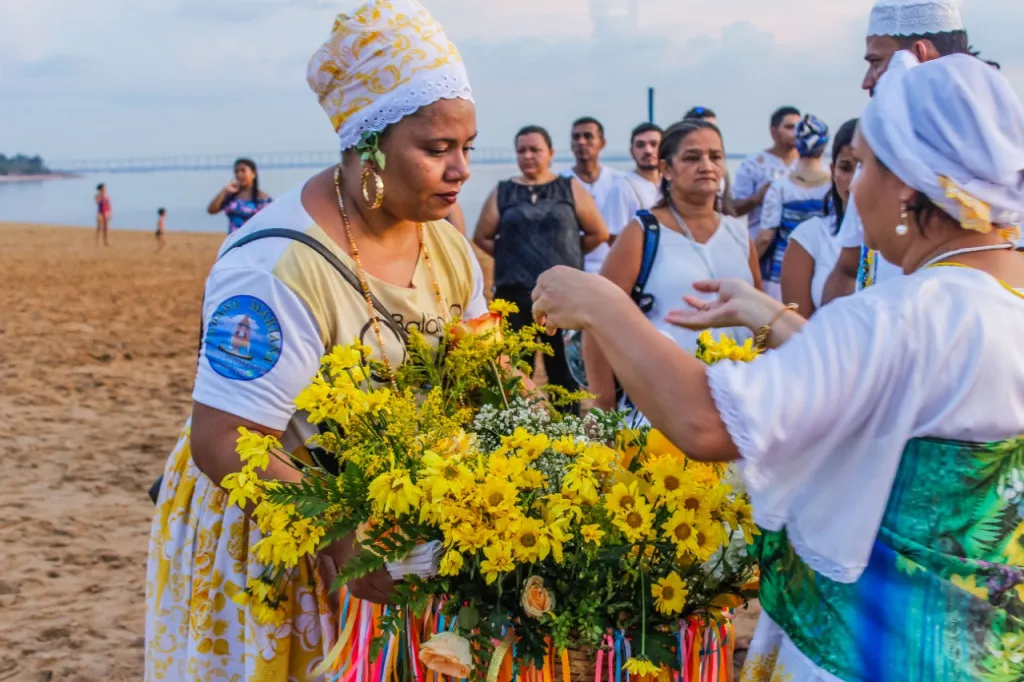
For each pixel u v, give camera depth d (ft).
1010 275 5.82
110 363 33.60
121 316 44.86
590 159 26.76
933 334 5.49
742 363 5.71
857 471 5.72
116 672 12.97
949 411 5.52
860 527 5.71
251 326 7.76
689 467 7.12
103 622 14.39
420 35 7.86
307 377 7.92
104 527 18.12
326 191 8.34
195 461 7.94
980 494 5.61
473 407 8.68
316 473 7.44
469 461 6.96
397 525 6.94
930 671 5.68
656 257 13.47
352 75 7.91
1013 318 5.59
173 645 8.52
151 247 95.04
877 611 5.82
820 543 5.82
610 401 12.58
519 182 21.77
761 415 5.43
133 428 25.09
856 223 13.35
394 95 7.79
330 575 8.15
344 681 7.56
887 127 5.78
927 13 10.87
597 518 6.68
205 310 8.10
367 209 8.29
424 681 7.26
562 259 20.75
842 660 5.93
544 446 7.00
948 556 5.65
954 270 5.73
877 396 5.56
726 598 7.08
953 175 5.58
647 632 6.89
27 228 128.77
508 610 6.89
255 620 7.99
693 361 5.82
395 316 8.36
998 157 5.49
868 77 11.46
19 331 39.73
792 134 24.58
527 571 6.89
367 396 7.02
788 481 5.75
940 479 5.63
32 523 18.19
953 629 5.65
